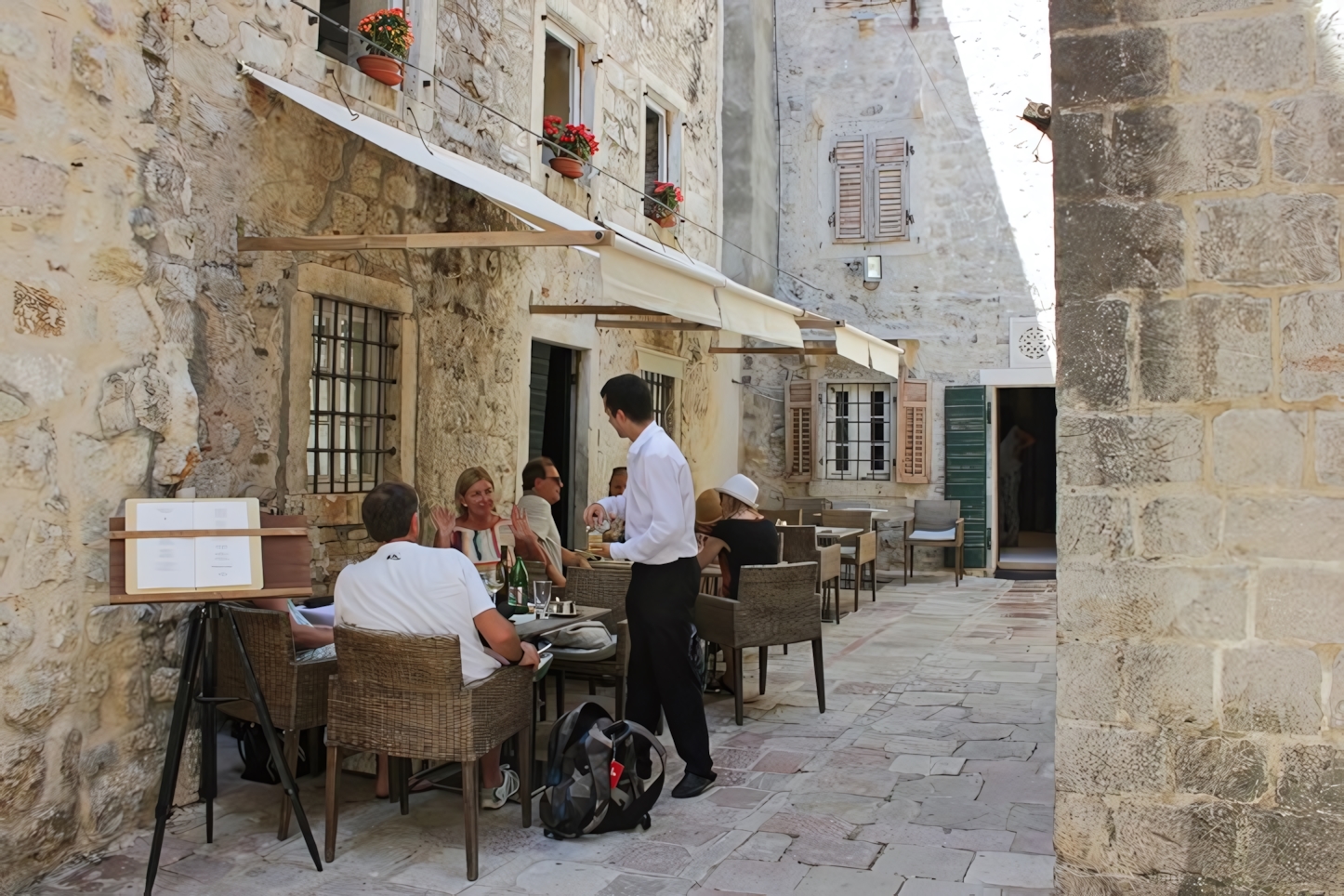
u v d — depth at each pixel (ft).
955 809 14.39
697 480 38.63
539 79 26.81
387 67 20.38
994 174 42.91
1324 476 9.66
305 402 18.49
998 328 42.86
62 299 12.17
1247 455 9.84
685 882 11.92
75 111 12.39
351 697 12.44
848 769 16.26
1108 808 10.14
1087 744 10.21
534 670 13.76
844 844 13.08
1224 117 9.92
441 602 12.63
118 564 11.45
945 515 41.98
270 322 17.66
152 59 14.71
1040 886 11.75
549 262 27.32
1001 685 22.38
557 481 22.11
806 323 27.14
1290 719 9.72
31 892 11.43
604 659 17.47
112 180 12.91
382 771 14.84
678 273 18.44
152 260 13.52
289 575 12.16
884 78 44.04
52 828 11.84
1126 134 10.16
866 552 34.40
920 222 43.62
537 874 12.16
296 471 18.33
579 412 29.73
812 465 44.04
